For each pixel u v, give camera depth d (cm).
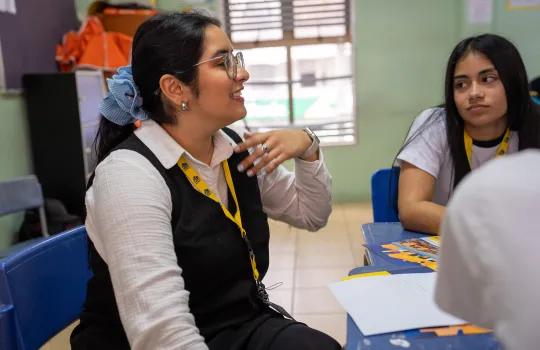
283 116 449
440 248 44
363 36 418
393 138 433
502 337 37
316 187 124
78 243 110
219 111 98
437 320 72
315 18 426
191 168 98
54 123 327
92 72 345
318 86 440
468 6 393
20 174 319
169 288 80
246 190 111
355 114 432
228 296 99
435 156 144
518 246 36
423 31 412
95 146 108
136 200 84
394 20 413
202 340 80
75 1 414
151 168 91
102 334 95
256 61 441
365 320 74
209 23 99
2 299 89
